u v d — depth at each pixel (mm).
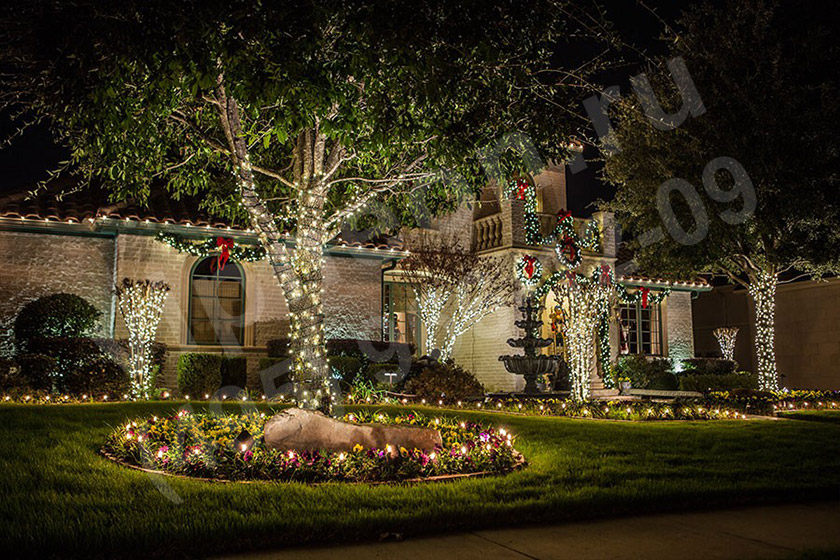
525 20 8398
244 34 6852
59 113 8906
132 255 17172
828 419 13688
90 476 6391
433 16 7660
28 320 15961
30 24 7246
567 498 6211
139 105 8711
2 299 16547
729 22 18422
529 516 5852
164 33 6953
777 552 5004
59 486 6035
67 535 4750
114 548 4676
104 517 5195
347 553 4836
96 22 6895
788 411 14977
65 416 9695
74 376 14641
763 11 18016
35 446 7578
